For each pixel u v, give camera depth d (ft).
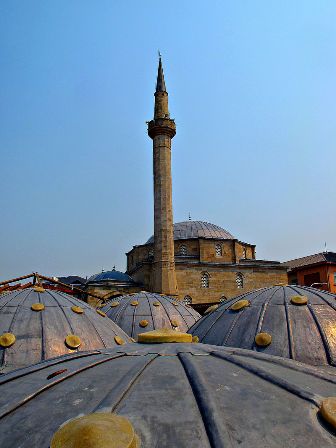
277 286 36.24
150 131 122.93
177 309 63.77
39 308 35.09
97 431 9.46
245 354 17.01
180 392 11.96
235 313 32.99
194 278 130.72
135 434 9.71
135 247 148.15
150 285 127.13
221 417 10.41
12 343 30.91
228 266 134.72
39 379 14.26
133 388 12.39
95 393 12.18
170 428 10.00
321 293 33.42
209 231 149.07
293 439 9.77
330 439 9.98
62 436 9.54
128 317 59.52
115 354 16.92
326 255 165.48
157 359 15.67
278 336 28.37
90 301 122.21
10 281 62.28
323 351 27.04
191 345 18.22
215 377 13.20
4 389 13.75
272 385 13.00
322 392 12.69
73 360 16.94
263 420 10.46
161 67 132.26
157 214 116.88
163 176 118.73
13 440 10.02
